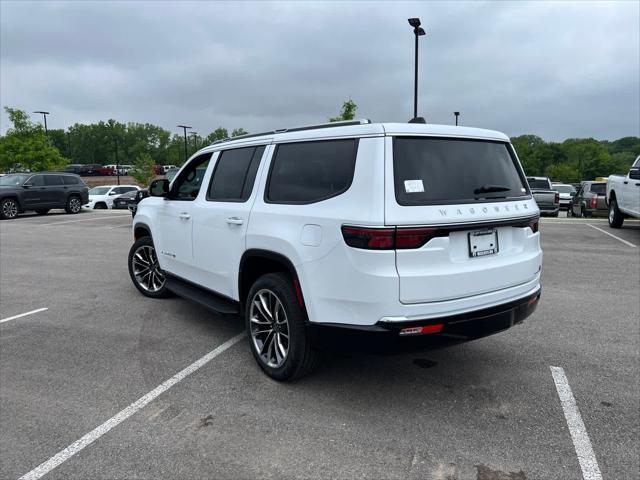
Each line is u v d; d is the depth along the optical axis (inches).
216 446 116.7
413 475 105.5
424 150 127.6
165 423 127.3
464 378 151.7
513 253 140.6
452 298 123.7
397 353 121.1
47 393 144.6
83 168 2506.2
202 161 196.9
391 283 116.5
